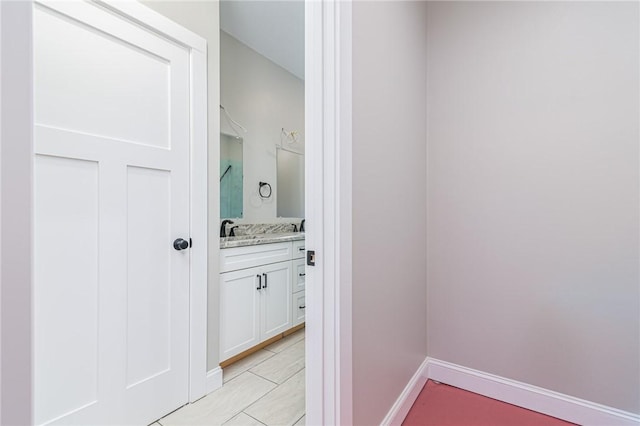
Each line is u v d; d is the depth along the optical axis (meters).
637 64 1.30
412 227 1.58
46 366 1.12
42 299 1.11
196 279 1.62
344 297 0.95
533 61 1.51
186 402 1.56
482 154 1.64
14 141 0.31
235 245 1.93
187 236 1.58
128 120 1.35
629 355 1.31
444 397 1.60
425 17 1.78
